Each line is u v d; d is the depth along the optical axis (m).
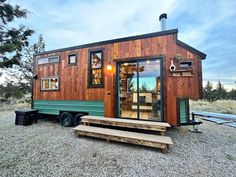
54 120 5.98
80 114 4.80
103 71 4.61
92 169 2.12
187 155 2.66
